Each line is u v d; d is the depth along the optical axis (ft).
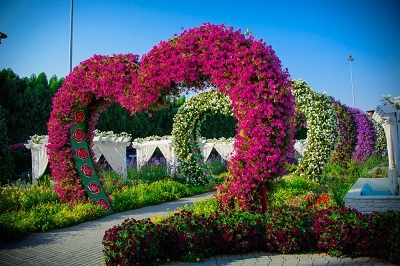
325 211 20.74
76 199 33.12
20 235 24.54
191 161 53.16
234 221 20.62
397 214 18.93
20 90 71.36
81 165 33.60
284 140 23.86
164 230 19.44
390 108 32.09
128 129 91.40
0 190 34.27
